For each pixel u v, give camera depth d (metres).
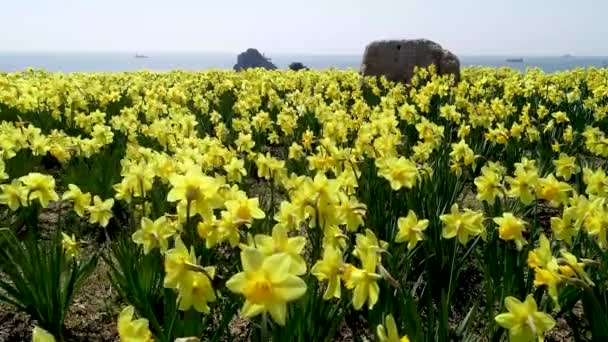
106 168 4.96
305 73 15.57
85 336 3.17
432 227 3.53
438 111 8.73
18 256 3.06
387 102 8.27
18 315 3.33
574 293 2.80
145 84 12.24
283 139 7.72
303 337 2.37
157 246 2.74
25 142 5.43
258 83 11.21
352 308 3.25
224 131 6.67
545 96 10.12
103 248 3.97
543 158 5.72
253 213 2.75
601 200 2.88
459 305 3.48
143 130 6.44
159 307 3.09
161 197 4.08
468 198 5.58
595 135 5.48
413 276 3.67
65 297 3.06
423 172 4.03
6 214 4.35
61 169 6.17
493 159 6.18
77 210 3.61
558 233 2.94
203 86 12.77
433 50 14.02
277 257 1.71
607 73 13.79
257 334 2.42
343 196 2.90
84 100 8.77
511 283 2.93
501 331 2.52
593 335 2.32
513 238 2.78
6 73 12.12
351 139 6.73
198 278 2.04
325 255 2.19
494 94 11.56
